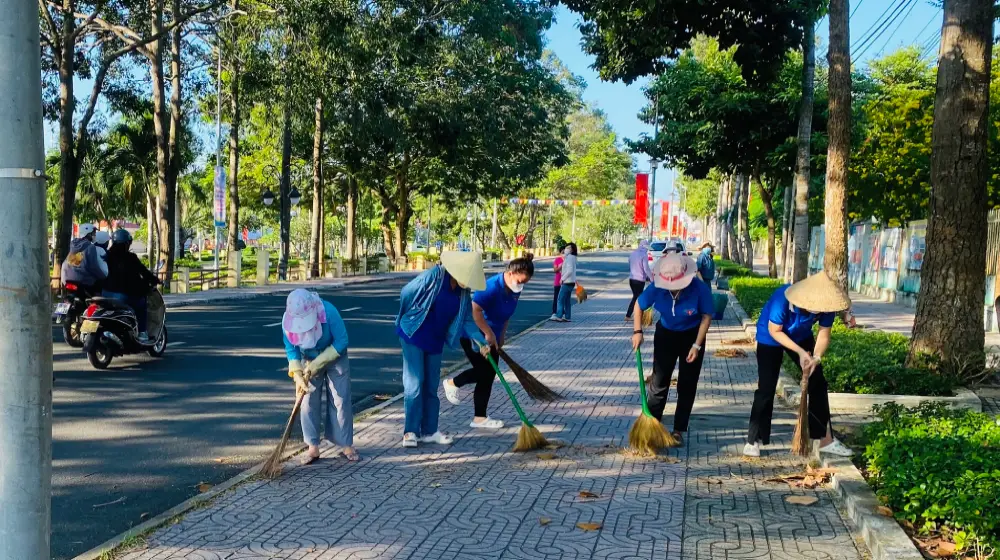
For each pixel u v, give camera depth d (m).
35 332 3.00
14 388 2.98
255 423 8.18
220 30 26.78
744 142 24.00
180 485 6.18
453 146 36.12
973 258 9.81
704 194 69.69
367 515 5.36
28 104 2.97
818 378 6.78
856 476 5.88
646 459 6.84
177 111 27.78
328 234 77.38
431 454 6.98
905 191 27.06
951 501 4.56
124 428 7.84
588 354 13.69
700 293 7.38
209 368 11.20
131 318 11.03
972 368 9.77
